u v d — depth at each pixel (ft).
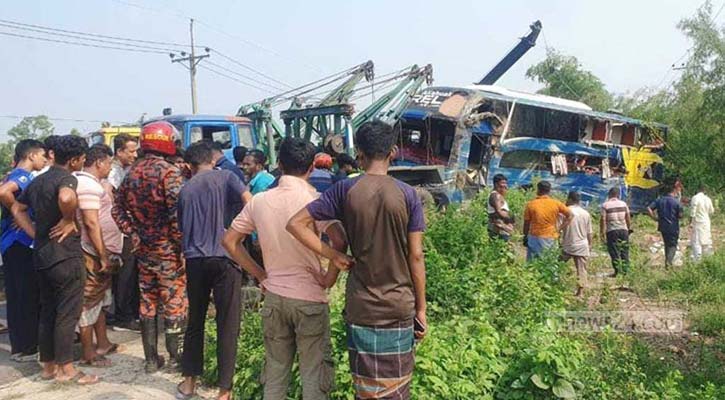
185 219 14.43
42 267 15.39
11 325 17.69
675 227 35.24
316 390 12.35
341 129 47.67
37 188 15.29
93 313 17.06
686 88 83.25
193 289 14.52
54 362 16.11
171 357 16.84
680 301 27.63
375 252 10.53
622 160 61.46
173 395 15.28
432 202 40.73
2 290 24.95
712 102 78.48
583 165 58.23
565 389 14.56
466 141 48.49
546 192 28.60
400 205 10.54
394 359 10.69
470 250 24.93
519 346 16.31
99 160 17.56
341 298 18.20
